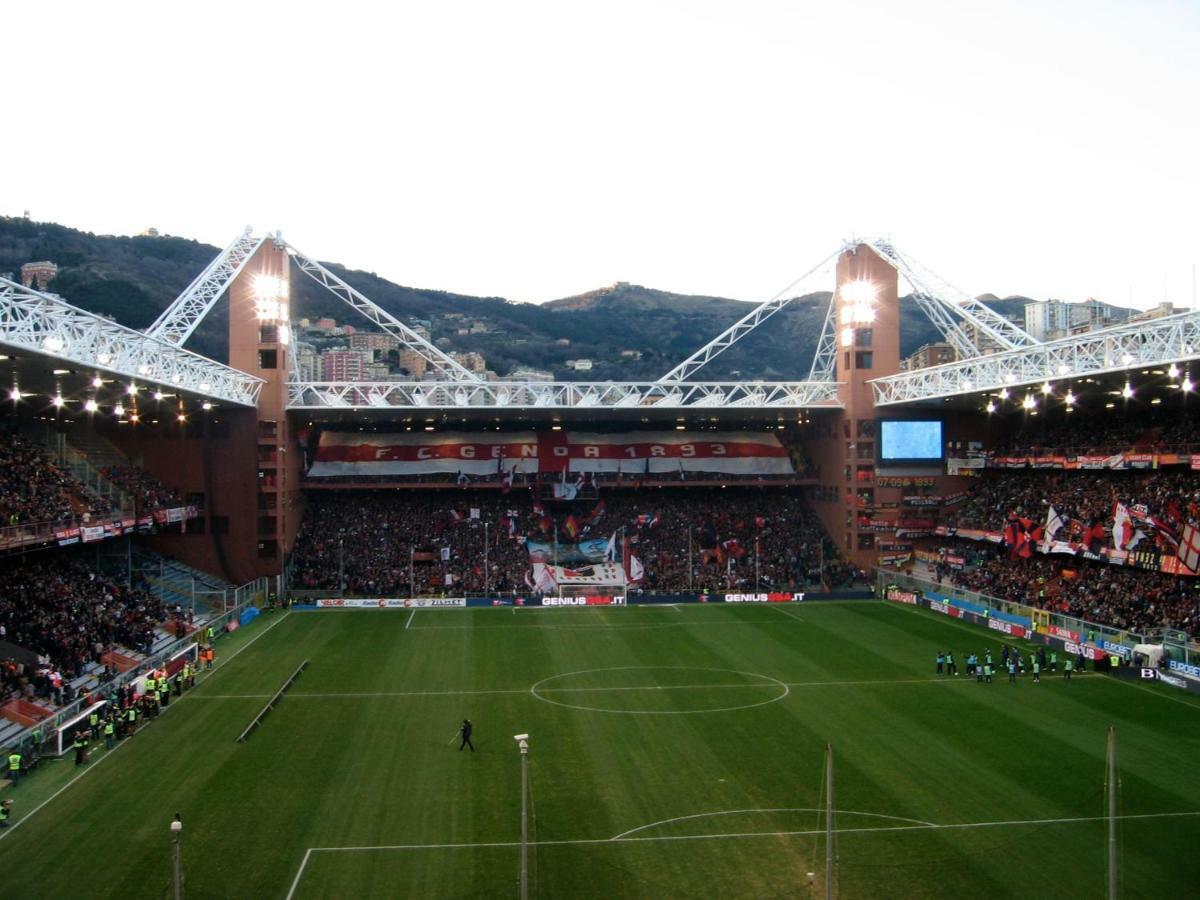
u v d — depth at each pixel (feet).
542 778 147.74
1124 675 215.31
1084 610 254.68
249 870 116.26
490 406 338.13
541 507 366.43
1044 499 309.01
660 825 129.59
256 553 325.83
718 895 110.22
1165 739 167.22
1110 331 237.25
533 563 338.13
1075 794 140.56
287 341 338.95
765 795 140.36
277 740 167.43
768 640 256.73
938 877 114.62
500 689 203.00
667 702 192.24
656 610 306.35
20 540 211.82
